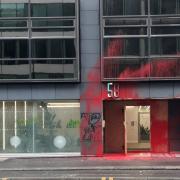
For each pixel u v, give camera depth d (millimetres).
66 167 22156
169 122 27641
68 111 26969
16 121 27109
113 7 26375
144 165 22531
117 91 26391
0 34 26469
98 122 26578
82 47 26609
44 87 26656
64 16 26359
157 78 26219
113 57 26297
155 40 26297
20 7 26531
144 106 28016
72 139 26891
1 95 26688
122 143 27953
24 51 26469
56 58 26391
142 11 26344
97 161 24453
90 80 26562
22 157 26719
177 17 26266
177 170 21406
